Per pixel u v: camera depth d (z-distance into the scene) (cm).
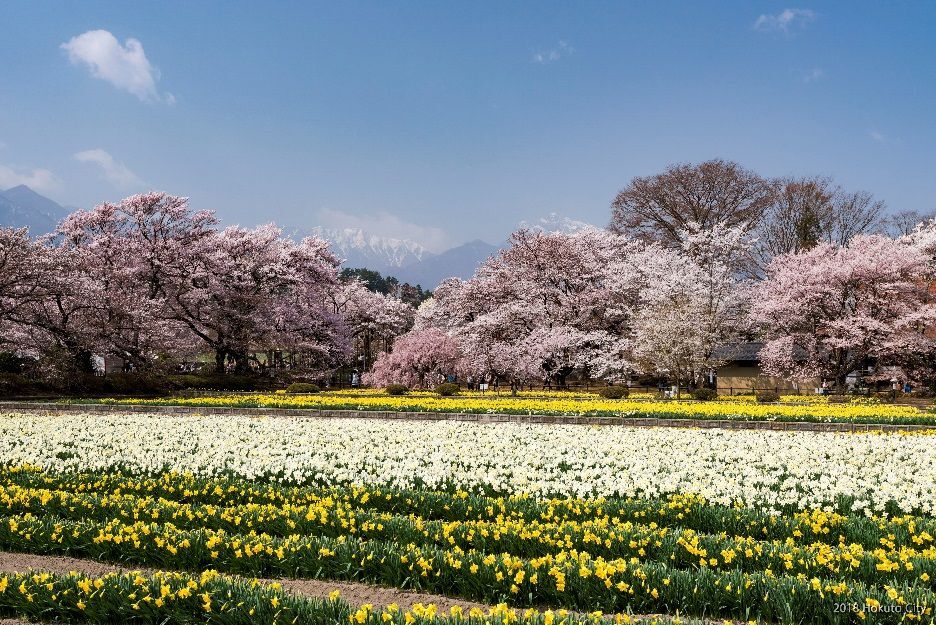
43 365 2792
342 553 611
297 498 846
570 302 3884
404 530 688
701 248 4206
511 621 452
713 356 3859
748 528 705
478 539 654
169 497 891
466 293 4400
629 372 3553
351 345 4809
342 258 4862
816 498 823
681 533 659
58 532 681
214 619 485
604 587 527
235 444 1293
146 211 3875
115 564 648
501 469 1026
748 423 1593
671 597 516
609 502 793
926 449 1191
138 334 3366
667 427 1616
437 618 461
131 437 1386
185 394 3005
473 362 3688
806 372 3369
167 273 3828
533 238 3991
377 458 1145
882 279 3178
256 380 3862
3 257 2727
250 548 622
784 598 491
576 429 1527
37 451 1206
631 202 5281
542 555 637
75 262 3061
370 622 452
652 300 3581
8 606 529
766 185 5025
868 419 1602
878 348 3128
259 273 4150
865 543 655
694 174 5009
